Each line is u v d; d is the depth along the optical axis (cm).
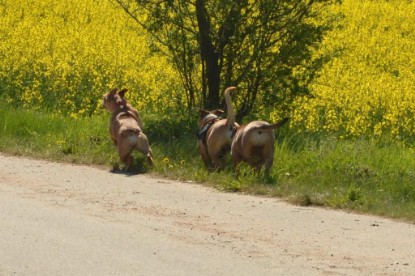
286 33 3177
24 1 5562
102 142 2961
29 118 3256
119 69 4147
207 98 3288
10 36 4734
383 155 2838
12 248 1667
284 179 2502
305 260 1625
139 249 1677
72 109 3719
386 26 5631
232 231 1858
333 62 4331
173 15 3244
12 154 2855
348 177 2531
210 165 2705
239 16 3142
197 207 2109
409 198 2312
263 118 3459
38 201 2116
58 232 1802
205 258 1620
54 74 3978
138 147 2653
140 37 4678
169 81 3888
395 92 3862
